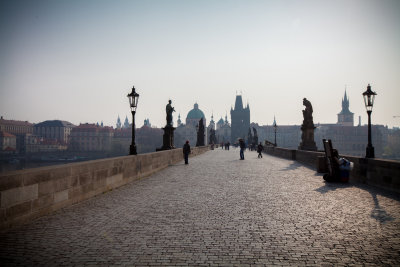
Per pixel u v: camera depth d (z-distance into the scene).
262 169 20.41
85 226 6.80
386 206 8.72
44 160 156.00
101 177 11.08
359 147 188.00
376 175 12.41
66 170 8.88
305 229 6.53
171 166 23.03
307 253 5.23
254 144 68.25
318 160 18.23
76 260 4.94
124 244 5.65
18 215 6.95
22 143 178.62
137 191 11.51
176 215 7.76
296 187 12.30
